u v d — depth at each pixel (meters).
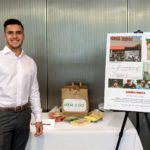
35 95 1.70
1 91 1.47
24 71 1.53
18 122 1.51
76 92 2.08
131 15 2.39
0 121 1.47
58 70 2.50
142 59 1.76
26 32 2.47
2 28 2.47
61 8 2.43
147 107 1.71
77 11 2.42
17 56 1.54
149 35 1.76
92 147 1.74
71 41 2.46
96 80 2.48
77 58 2.47
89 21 2.42
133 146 1.72
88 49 2.46
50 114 2.12
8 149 1.52
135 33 1.79
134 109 1.73
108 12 2.40
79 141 1.73
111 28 2.41
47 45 2.47
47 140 1.73
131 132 1.71
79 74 2.49
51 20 2.45
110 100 1.80
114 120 2.02
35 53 2.49
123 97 1.77
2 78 1.46
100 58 2.46
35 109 1.69
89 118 1.97
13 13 2.46
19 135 1.58
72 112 2.09
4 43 2.48
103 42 2.44
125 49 1.80
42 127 1.71
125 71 1.79
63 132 1.71
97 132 1.72
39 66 2.50
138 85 1.75
